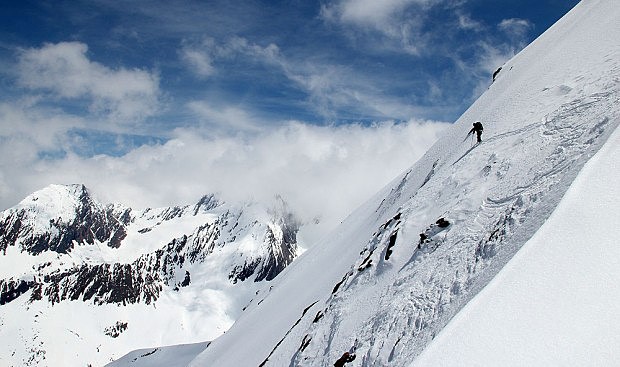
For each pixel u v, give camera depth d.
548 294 10.21
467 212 21.59
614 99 20.53
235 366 48.53
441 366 9.44
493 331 9.80
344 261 48.22
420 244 22.67
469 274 16.09
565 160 17.94
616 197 12.27
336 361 20.52
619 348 8.43
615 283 9.83
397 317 17.84
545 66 36.47
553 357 8.71
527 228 14.82
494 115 35.56
